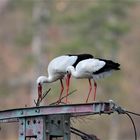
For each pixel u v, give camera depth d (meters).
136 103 55.41
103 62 14.43
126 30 56.25
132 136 53.09
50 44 58.22
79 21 56.62
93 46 55.34
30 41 59.03
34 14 59.88
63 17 57.53
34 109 13.23
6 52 61.69
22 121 13.48
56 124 13.52
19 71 58.91
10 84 57.88
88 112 12.56
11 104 56.31
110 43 56.12
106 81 53.41
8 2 64.25
